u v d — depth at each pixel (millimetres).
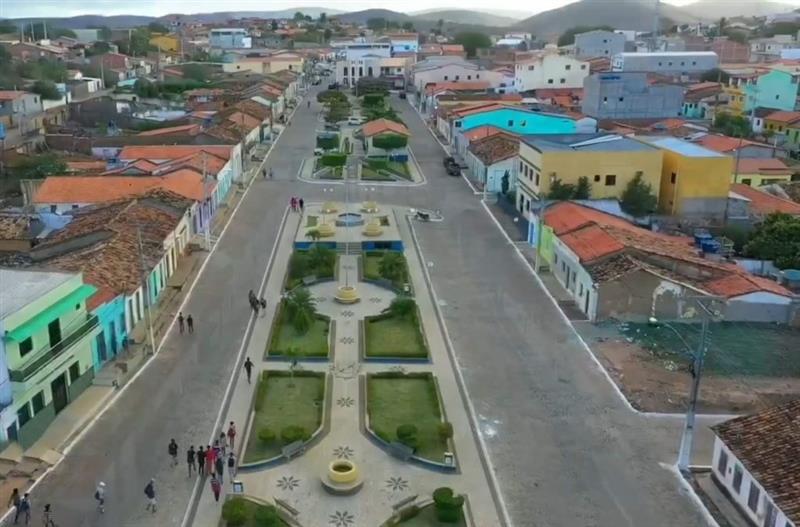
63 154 97375
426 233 71375
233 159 89438
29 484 33000
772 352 46844
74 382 39531
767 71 141500
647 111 131125
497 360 45500
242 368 44031
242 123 105062
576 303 54312
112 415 38781
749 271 59594
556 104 144625
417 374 43281
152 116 122438
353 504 32031
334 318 51375
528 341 48094
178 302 53406
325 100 160750
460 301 54656
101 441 36438
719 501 32656
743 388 42344
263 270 60656
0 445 33719
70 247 54719
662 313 50969
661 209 73188
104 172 79125
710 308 50125
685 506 32312
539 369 44375
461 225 74250
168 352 45844
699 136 100438
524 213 76812
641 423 38750
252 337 48156
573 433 37750
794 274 57625
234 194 84500
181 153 86625
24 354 35281
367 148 106562
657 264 52656
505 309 53219
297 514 31141
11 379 33812
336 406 40000
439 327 50094
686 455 34719
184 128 102562
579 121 108312
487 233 71688
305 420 38406
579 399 41000
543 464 35156
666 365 44938
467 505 32062
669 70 178000
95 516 31016
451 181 93688
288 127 134875
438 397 40719
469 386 42344
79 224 59062
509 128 108375
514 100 135625
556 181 70000
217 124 107812
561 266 58219
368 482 33562
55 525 30406
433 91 149250
